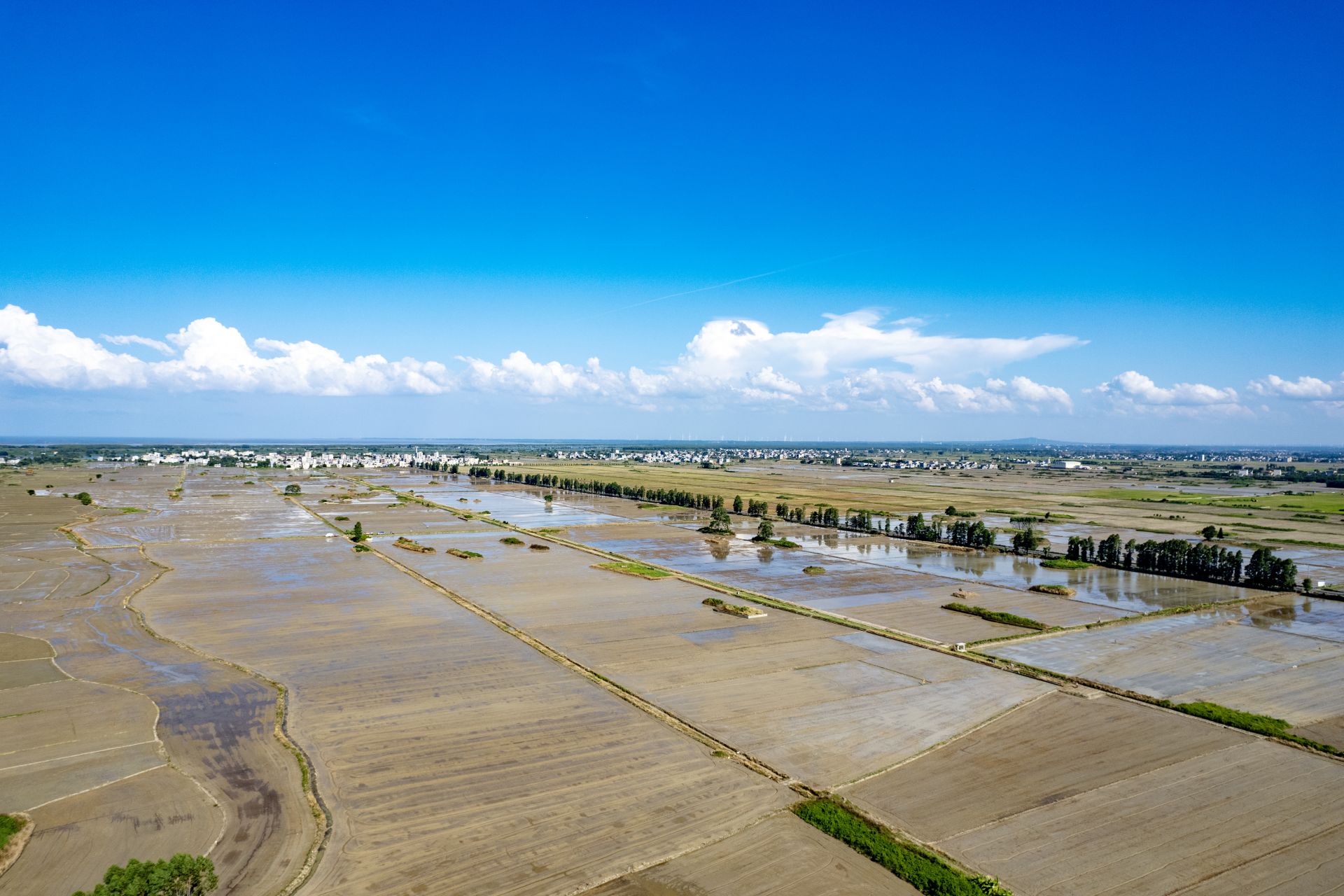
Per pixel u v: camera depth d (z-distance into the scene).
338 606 76.06
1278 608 80.00
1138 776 39.53
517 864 30.92
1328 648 63.94
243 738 43.03
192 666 56.06
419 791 36.94
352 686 51.97
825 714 47.53
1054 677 55.03
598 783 37.91
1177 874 30.88
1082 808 36.06
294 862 30.81
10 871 29.94
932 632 68.06
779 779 38.56
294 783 37.69
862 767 40.19
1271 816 35.53
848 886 29.73
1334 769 40.47
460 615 72.56
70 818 34.22
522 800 36.12
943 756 41.69
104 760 40.12
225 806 35.34
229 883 29.27
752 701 49.75
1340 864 31.73
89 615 71.38
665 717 46.66
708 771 39.38
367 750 41.56
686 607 76.69
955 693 51.62
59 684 52.03
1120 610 78.38
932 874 29.94
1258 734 45.03
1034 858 31.91
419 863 30.86
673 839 32.94
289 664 56.78
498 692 50.88
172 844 32.09
